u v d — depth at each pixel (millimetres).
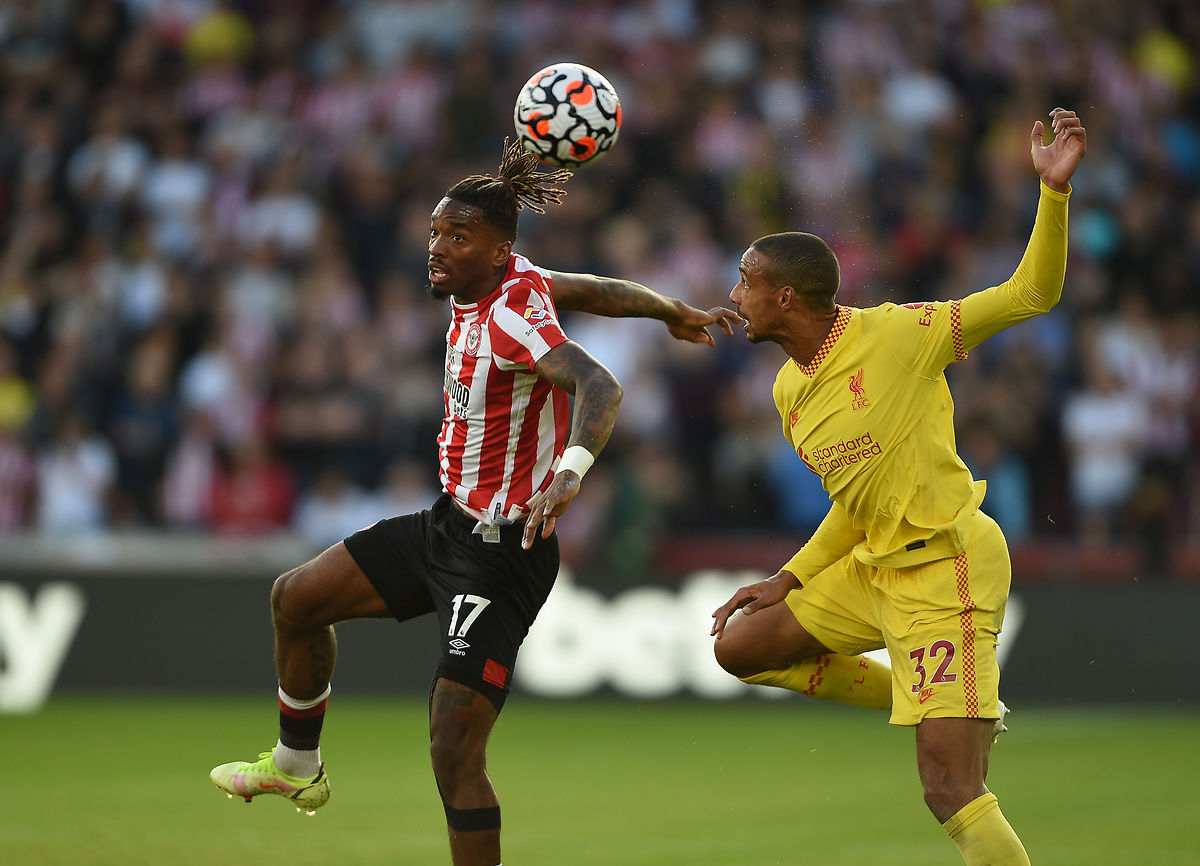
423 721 38031
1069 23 63406
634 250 52938
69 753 32969
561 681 41688
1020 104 60656
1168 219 58625
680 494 45875
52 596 41969
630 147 56062
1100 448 48250
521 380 17078
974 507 17781
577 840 24047
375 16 60531
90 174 56438
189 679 41781
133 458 47219
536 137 17594
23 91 59625
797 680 19891
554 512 15555
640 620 41719
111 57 60656
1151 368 51969
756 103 57750
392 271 52062
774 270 17734
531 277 17312
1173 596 41000
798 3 60500
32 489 46938
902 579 17828
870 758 33562
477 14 60500
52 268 55125
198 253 53844
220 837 23766
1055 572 43219
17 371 51719
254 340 49312
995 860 16469
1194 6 65938
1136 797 28266
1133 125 61906
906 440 17594
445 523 17672
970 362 48594
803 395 18078
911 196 56219
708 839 24156
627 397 47812
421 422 48031
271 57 60312
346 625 41938
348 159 55875
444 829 24609
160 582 42094
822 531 19219
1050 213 16609
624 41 58969
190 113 58562
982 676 17156
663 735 37094
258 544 42938
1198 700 40656
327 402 48188
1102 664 40906
